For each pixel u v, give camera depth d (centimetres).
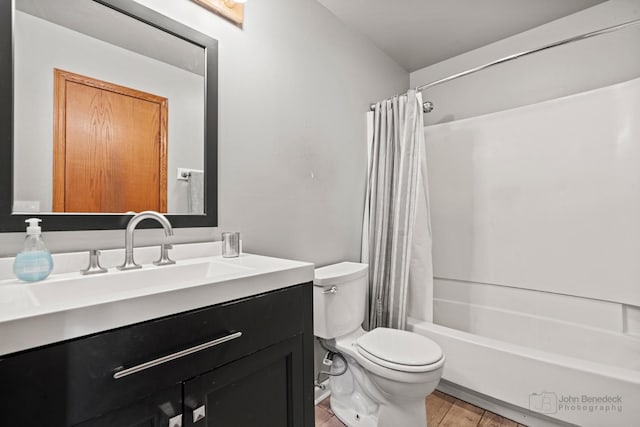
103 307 59
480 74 242
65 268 90
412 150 187
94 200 98
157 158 112
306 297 104
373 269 202
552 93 213
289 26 162
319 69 180
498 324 204
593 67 199
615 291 166
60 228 91
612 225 168
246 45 141
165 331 68
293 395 98
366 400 149
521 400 144
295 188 164
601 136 172
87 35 98
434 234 235
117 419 61
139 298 64
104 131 101
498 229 207
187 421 71
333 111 190
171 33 116
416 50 243
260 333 88
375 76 231
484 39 230
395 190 195
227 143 133
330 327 149
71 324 55
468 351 159
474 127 219
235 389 82
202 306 74
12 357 50
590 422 127
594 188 174
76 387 56
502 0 189
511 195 202
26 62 87
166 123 115
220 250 127
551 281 186
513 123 203
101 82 101
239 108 138
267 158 150
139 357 64
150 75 111
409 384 122
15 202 85
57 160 92
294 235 163
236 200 136
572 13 204
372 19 202
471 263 217
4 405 49
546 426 142
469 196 220
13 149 84
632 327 163
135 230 106
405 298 183
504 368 148
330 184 187
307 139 171
